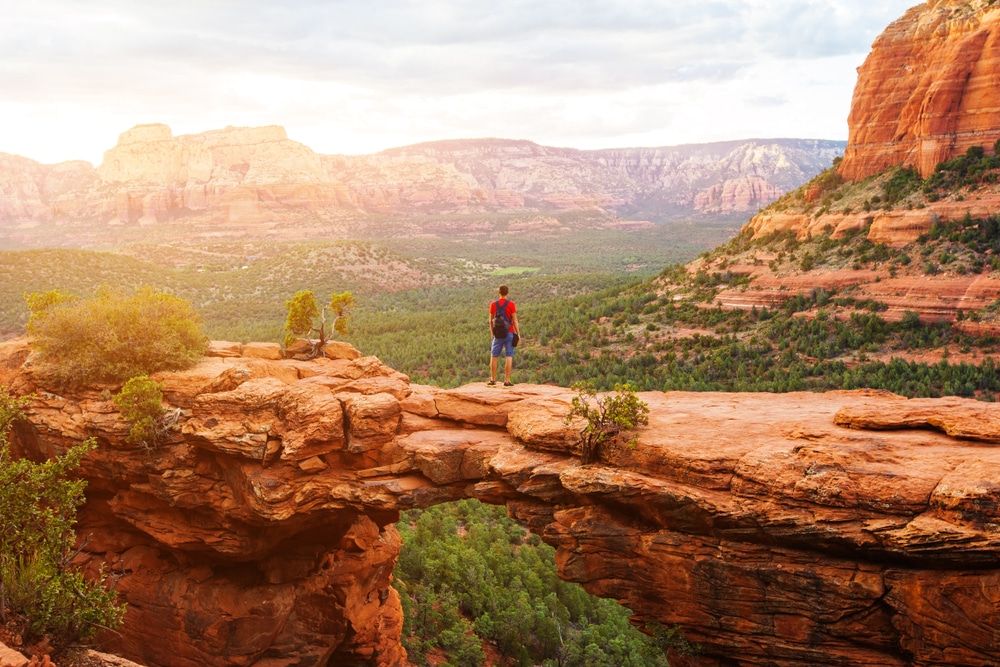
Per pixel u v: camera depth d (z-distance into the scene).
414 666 31.78
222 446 19.34
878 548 13.47
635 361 94.25
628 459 16.45
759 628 15.06
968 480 12.97
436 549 46.25
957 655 13.07
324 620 25.16
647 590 16.28
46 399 22.84
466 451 19.06
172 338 23.66
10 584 15.36
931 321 86.25
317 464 19.53
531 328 122.06
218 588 23.09
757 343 93.94
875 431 15.84
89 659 15.04
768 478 14.59
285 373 25.38
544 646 41.53
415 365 107.50
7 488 15.81
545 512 17.77
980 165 100.50
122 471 21.64
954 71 105.69
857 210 110.31
